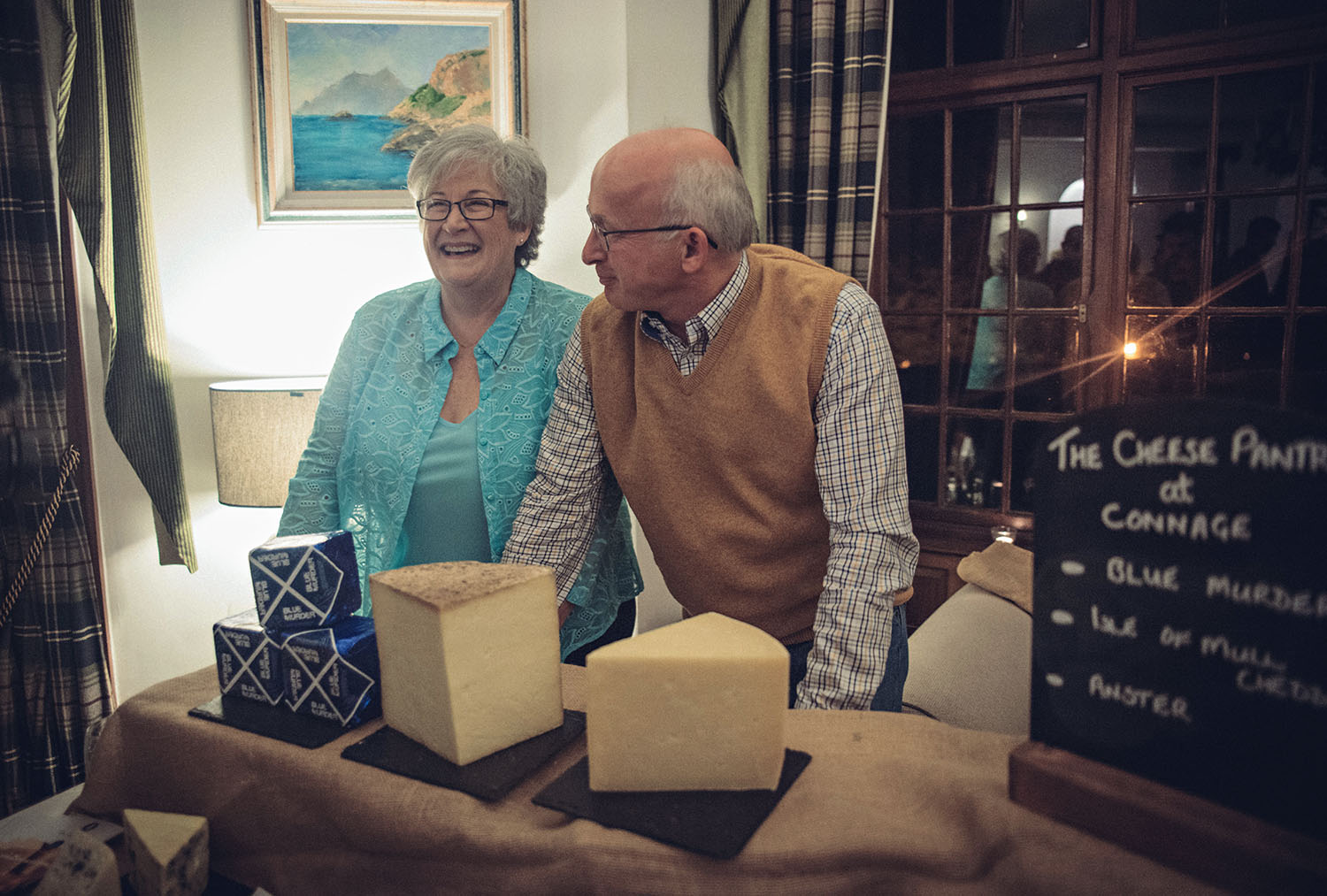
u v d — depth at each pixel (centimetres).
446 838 71
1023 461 293
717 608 127
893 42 292
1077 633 66
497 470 142
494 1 252
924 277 300
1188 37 251
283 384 242
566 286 267
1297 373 259
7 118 207
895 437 112
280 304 261
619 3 256
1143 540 63
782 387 113
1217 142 259
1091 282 275
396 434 145
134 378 233
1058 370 285
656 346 121
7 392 215
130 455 235
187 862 78
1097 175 269
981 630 167
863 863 64
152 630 262
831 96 258
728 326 115
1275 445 57
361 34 251
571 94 260
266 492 226
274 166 254
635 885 65
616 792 73
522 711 82
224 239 257
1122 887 58
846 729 81
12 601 221
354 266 263
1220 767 60
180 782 87
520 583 80
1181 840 59
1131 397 278
